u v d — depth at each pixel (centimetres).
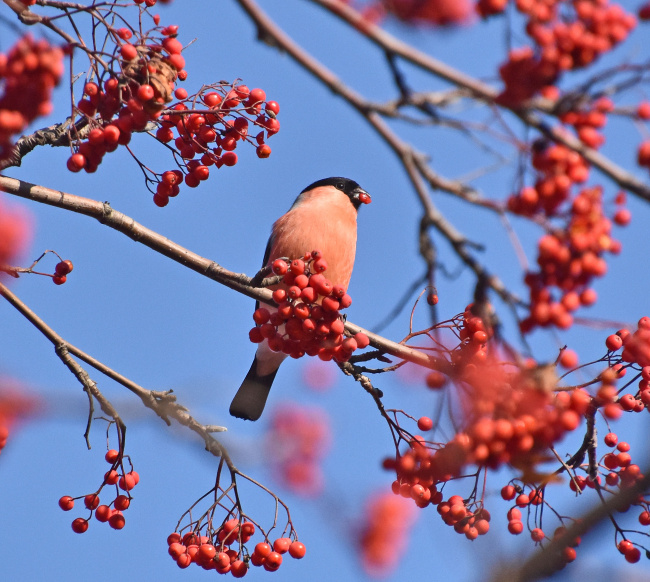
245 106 776
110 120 665
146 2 720
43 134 792
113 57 631
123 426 789
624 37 480
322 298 738
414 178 488
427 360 809
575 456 776
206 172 779
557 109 465
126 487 801
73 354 801
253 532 809
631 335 757
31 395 597
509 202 515
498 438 636
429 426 752
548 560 518
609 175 459
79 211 823
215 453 769
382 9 463
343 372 812
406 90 472
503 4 467
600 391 752
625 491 538
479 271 483
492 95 466
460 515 718
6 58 519
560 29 470
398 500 679
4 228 595
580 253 529
